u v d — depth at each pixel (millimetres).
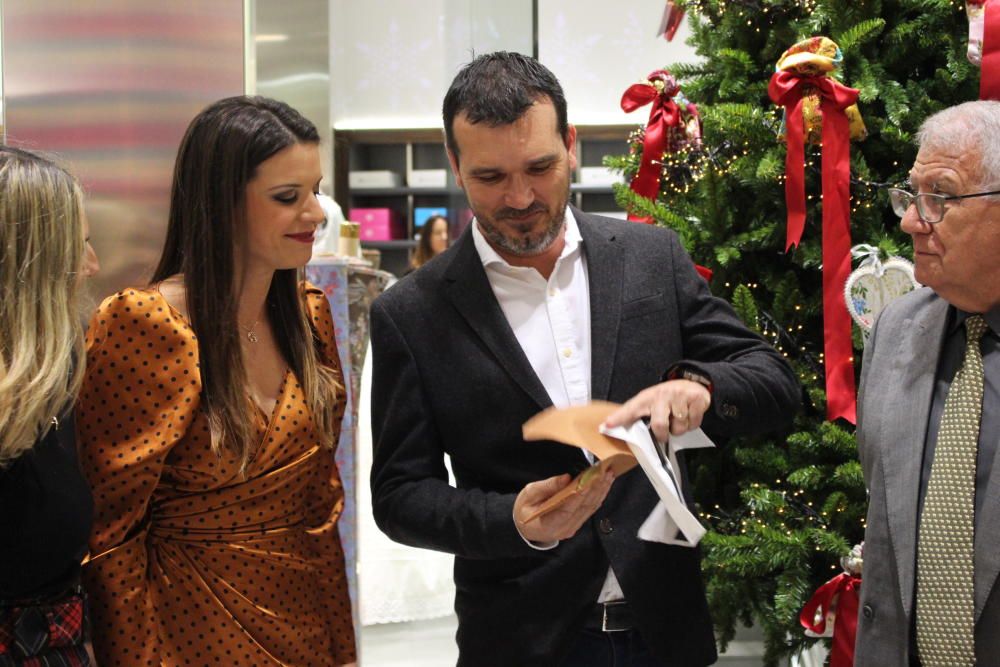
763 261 2602
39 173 1445
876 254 2236
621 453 1378
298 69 3166
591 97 7250
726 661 3102
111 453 1586
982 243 1529
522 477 1744
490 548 1614
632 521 1725
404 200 8734
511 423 1746
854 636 2205
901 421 1637
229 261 1643
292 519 1752
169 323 1618
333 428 1878
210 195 1639
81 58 2668
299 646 1714
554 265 1829
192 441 1632
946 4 2314
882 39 2465
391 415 1797
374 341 1839
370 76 7934
